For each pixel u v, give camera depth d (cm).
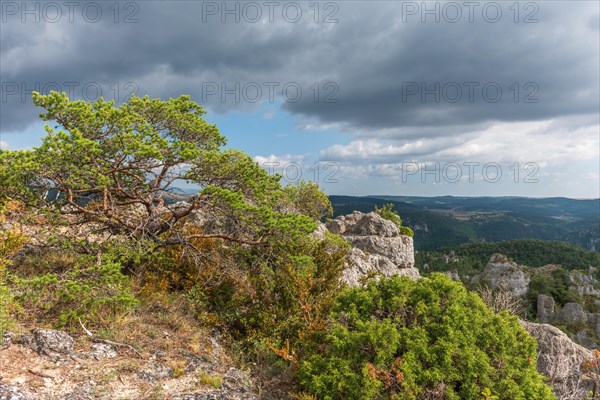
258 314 935
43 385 554
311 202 2350
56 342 655
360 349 690
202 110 1200
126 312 807
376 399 634
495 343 732
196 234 1135
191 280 1064
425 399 650
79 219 1095
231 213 1050
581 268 15362
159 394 593
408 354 669
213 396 624
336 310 828
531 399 685
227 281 1059
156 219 1077
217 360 766
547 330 1119
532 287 10200
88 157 871
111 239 1042
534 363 743
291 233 1019
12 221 946
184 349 765
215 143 1191
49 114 903
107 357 666
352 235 2628
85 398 546
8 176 863
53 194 970
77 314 739
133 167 988
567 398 959
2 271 766
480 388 664
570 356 1070
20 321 721
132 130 958
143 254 964
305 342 809
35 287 742
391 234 2634
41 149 812
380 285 834
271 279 1013
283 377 767
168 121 1108
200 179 1057
